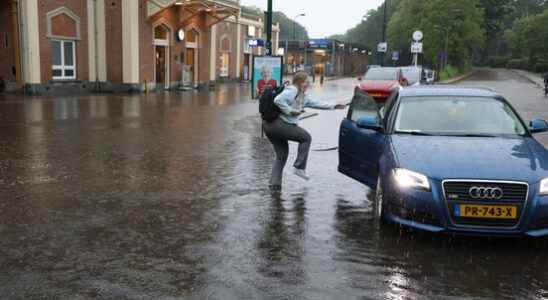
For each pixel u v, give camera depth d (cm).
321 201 677
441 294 407
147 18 2639
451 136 593
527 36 8269
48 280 420
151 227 558
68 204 642
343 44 6769
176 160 937
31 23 2186
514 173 495
